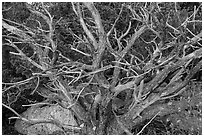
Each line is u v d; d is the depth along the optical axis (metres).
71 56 7.89
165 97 5.68
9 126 8.58
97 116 5.92
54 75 5.41
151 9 5.12
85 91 6.20
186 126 6.11
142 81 5.18
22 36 5.87
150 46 7.86
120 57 5.07
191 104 5.88
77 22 8.51
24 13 8.94
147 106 5.67
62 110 7.65
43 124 7.57
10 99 8.33
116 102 6.53
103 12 8.54
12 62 8.48
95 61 5.26
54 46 5.93
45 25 8.32
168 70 5.30
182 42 4.89
